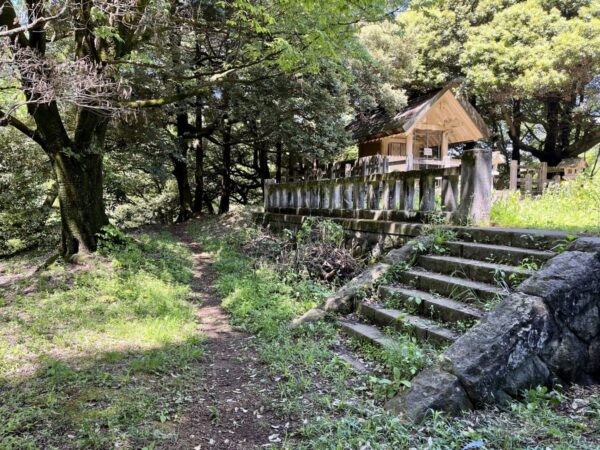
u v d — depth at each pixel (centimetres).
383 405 291
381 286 476
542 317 290
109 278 633
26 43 603
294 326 467
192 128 1497
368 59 848
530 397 276
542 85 1354
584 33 1318
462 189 518
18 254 964
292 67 680
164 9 660
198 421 286
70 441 255
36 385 329
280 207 1001
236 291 613
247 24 631
